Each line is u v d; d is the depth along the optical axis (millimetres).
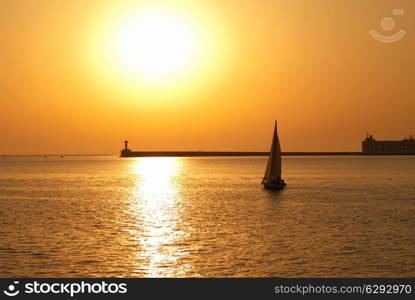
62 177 178000
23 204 85938
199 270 40281
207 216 69000
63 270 40438
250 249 46844
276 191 108938
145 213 72938
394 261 42344
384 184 129875
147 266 41438
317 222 62531
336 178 158375
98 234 54969
